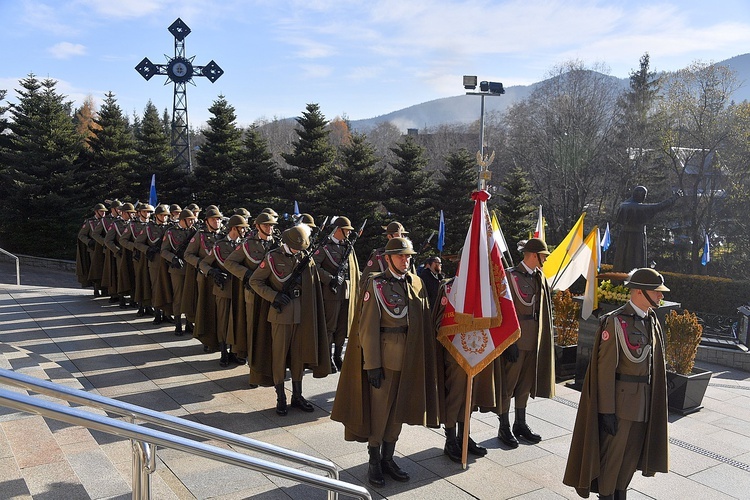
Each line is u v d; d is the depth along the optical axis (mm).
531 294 6914
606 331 5203
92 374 8375
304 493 5211
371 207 31641
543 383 6984
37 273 24516
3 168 31109
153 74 35281
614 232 36562
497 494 5500
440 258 8742
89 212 31000
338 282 9117
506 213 31000
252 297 7484
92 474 4742
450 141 57156
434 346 6023
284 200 32844
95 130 33156
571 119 39844
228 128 33656
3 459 4648
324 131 33844
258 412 7305
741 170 32562
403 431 7031
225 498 5023
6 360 7477
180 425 3424
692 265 33312
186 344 10281
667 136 34656
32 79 31156
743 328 17609
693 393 8562
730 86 34125
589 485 5156
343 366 5949
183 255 10547
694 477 6188
